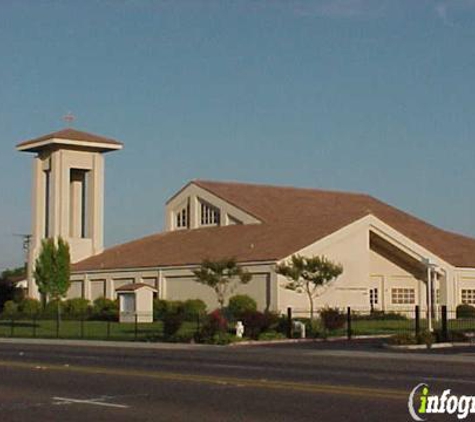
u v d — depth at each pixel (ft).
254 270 189.78
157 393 57.67
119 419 46.37
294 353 104.83
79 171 255.29
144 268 214.48
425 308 216.54
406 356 97.09
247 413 47.98
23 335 152.56
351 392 57.00
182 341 130.11
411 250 213.05
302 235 198.80
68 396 56.44
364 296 200.54
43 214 252.01
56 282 225.76
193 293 202.18
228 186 250.98
